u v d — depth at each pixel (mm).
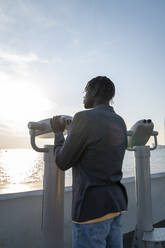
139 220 1750
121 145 930
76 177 877
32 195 1733
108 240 876
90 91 1019
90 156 848
